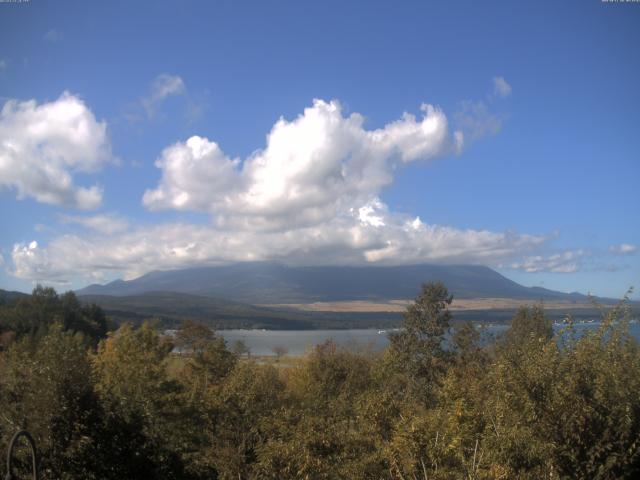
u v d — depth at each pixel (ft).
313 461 44.80
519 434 30.71
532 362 32.30
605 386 30.17
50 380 42.37
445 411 44.62
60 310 267.80
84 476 42.19
